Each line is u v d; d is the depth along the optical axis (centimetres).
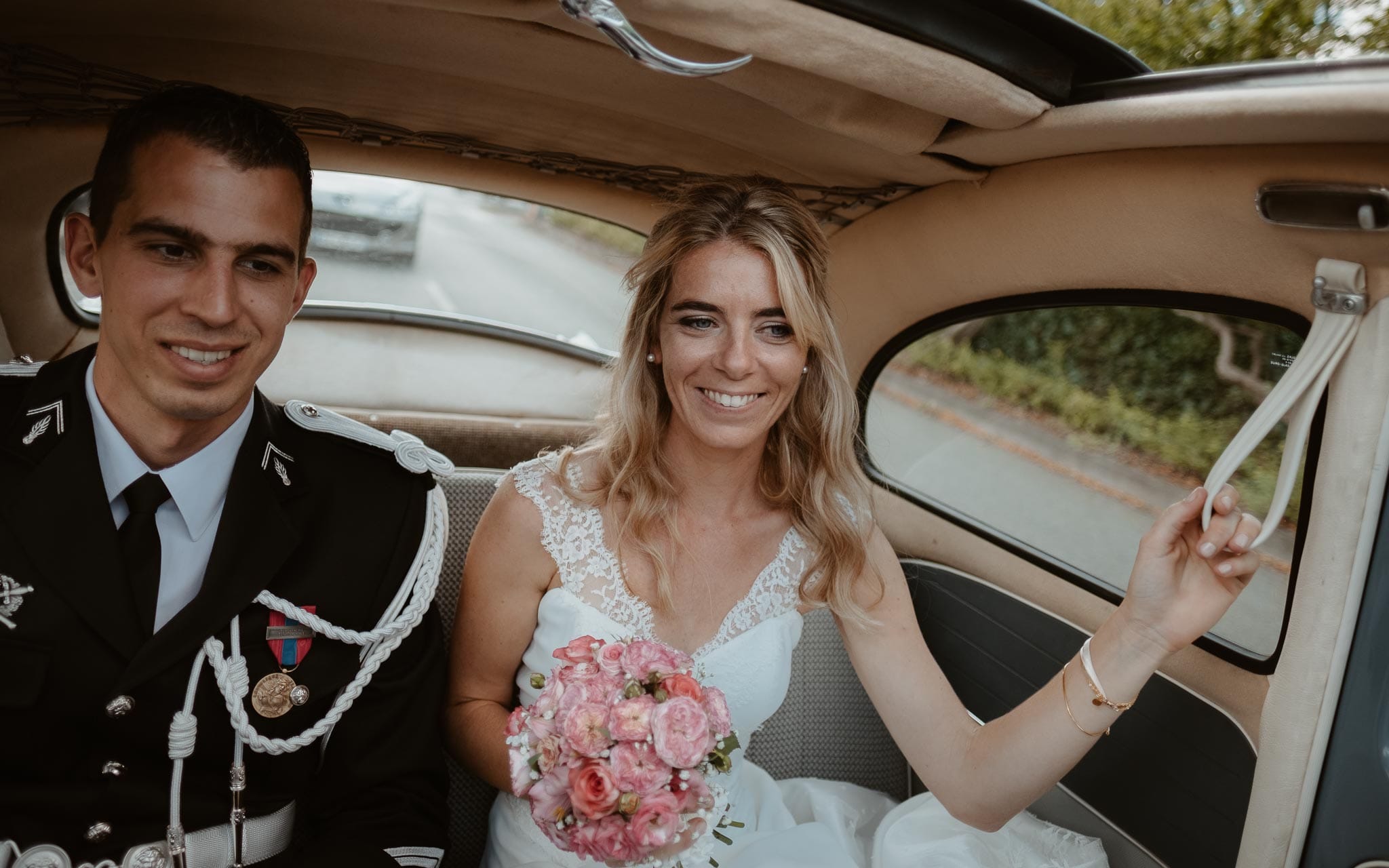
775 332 186
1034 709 180
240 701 155
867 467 278
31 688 142
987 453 245
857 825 231
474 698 203
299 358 363
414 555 177
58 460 147
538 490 201
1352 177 141
